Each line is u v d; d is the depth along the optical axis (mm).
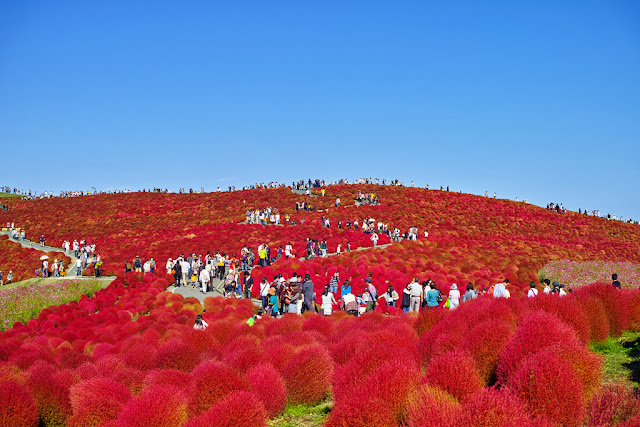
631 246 57250
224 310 22109
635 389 8430
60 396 10188
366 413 6926
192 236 50938
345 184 79062
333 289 23359
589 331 11648
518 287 27719
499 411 6086
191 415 8414
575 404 6621
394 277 28672
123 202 78562
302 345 11258
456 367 7488
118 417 8367
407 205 62812
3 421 9141
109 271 38688
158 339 16828
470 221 60344
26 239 59375
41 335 21078
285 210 61344
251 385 9070
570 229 63000
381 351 8898
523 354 7898
